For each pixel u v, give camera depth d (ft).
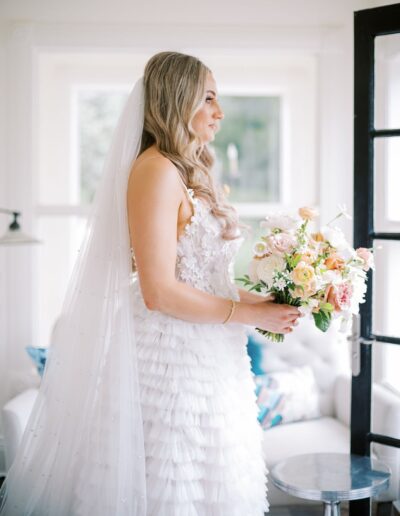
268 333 7.10
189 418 6.33
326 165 13.01
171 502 6.22
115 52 12.93
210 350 6.56
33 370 11.67
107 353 6.62
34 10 12.64
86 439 6.65
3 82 12.71
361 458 8.91
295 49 12.85
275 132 22.45
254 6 12.76
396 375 9.11
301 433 10.66
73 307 6.99
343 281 6.78
